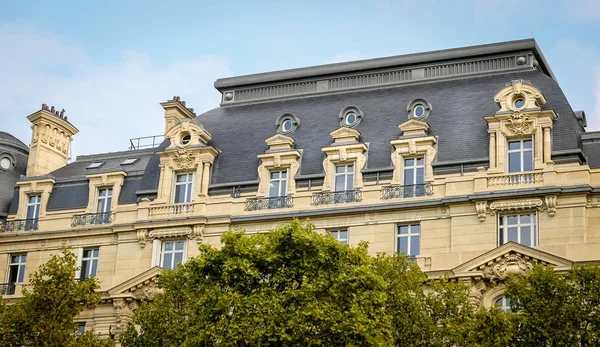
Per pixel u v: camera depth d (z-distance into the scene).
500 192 58.47
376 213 61.31
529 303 49.88
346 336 49.16
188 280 52.81
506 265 56.22
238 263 51.16
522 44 65.44
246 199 64.50
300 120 67.69
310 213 62.47
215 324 50.66
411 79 67.75
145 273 63.44
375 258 54.00
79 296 56.59
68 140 77.56
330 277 50.94
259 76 71.50
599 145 59.59
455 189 59.88
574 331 48.94
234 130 68.94
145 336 55.09
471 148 61.22
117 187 68.62
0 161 74.00
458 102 64.25
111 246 66.94
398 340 51.56
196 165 66.56
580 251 55.41
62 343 54.69
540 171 58.41
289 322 49.50
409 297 51.91
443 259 58.06
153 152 72.56
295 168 64.31
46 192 70.69
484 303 56.59
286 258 51.66
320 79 70.06
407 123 62.81
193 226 64.69
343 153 63.31
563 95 61.62
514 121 59.97
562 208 57.50
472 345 49.66
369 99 67.44
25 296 57.84
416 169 61.94
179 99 76.88
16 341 54.94
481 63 66.44
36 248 68.94
